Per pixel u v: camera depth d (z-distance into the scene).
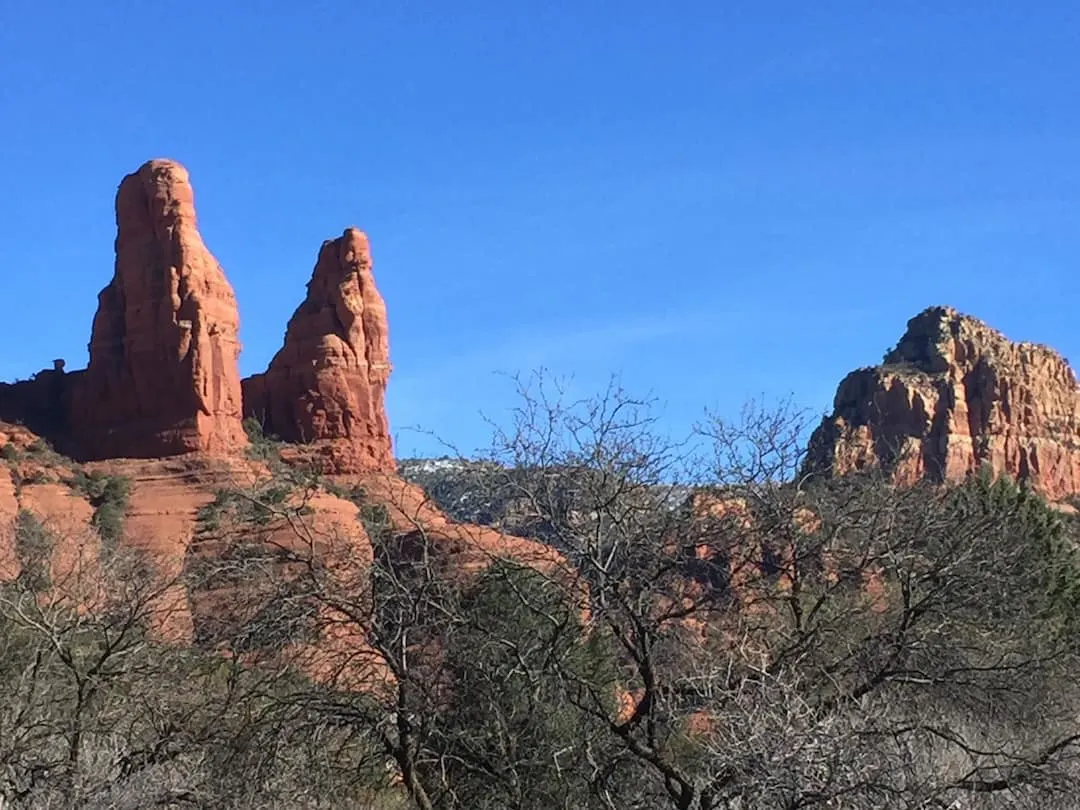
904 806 11.77
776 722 11.42
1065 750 14.82
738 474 14.52
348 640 15.10
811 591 14.78
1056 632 18.34
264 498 17.17
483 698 14.38
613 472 13.73
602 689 14.34
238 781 14.59
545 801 13.96
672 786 12.95
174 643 17.86
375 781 15.60
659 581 13.99
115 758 15.79
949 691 14.69
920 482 16.09
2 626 17.95
